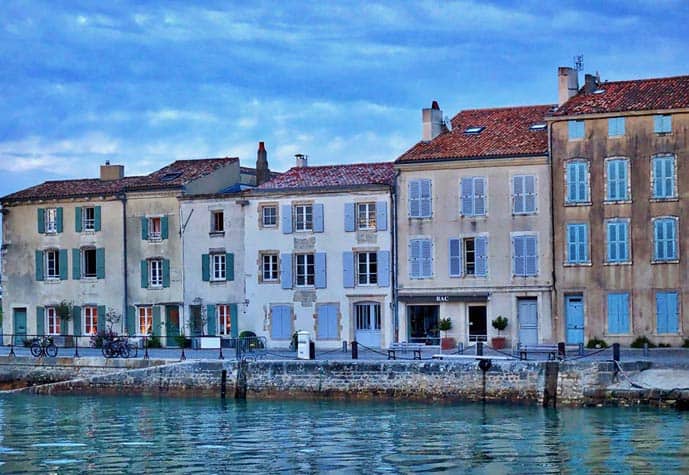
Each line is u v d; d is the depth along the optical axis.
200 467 38.84
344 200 68.69
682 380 49.66
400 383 53.31
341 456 40.19
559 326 63.81
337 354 62.91
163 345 72.88
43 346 63.12
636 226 62.69
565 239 63.81
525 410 49.69
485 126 69.06
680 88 64.00
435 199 66.50
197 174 74.56
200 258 72.38
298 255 69.81
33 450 42.50
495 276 65.19
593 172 63.44
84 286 75.56
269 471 38.03
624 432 43.28
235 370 56.47
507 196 65.12
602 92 65.50
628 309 62.72
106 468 38.94
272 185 70.94
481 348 53.88
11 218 77.75
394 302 67.12
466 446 41.44
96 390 59.91
